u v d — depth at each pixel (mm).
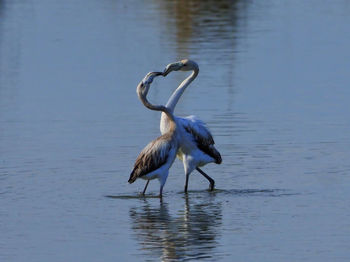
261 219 12539
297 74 23703
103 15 33781
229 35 29391
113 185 14609
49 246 11500
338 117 19312
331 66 24578
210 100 20938
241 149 16859
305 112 19781
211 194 14047
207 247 11312
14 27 31500
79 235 11961
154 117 19578
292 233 11859
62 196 13906
